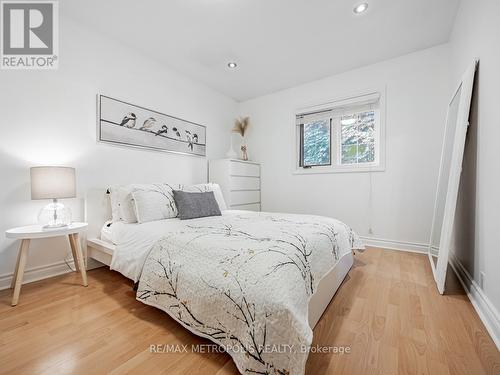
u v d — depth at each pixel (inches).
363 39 95.3
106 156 92.0
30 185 73.4
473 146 64.4
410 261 92.2
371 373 37.7
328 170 127.3
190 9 78.4
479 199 59.0
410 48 101.7
